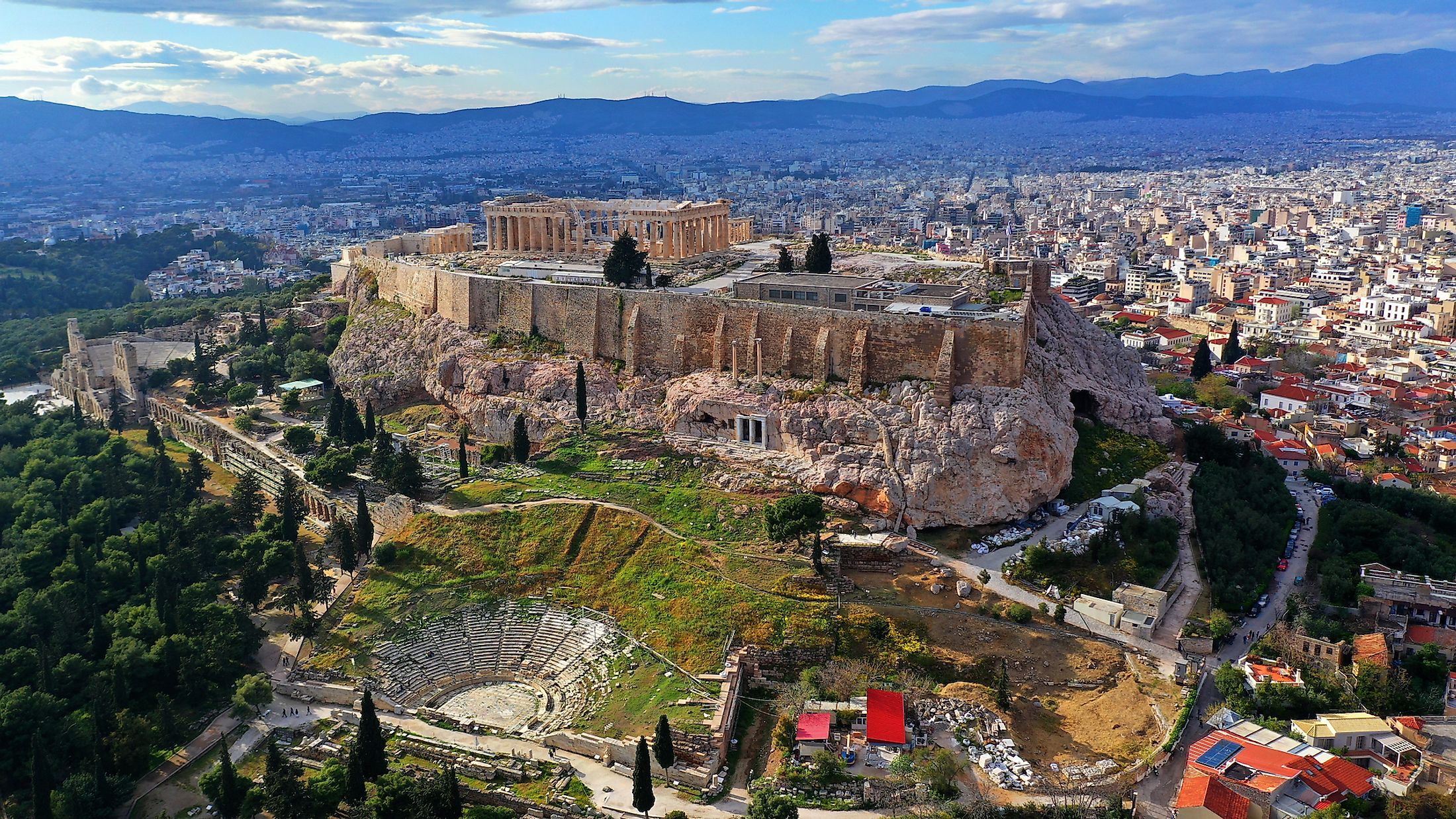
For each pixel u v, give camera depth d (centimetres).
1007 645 14262
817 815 11619
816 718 12756
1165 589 15800
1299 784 11362
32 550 18512
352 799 12138
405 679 14912
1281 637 14425
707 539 16462
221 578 18012
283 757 12762
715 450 18750
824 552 15800
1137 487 18150
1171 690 13538
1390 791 11519
